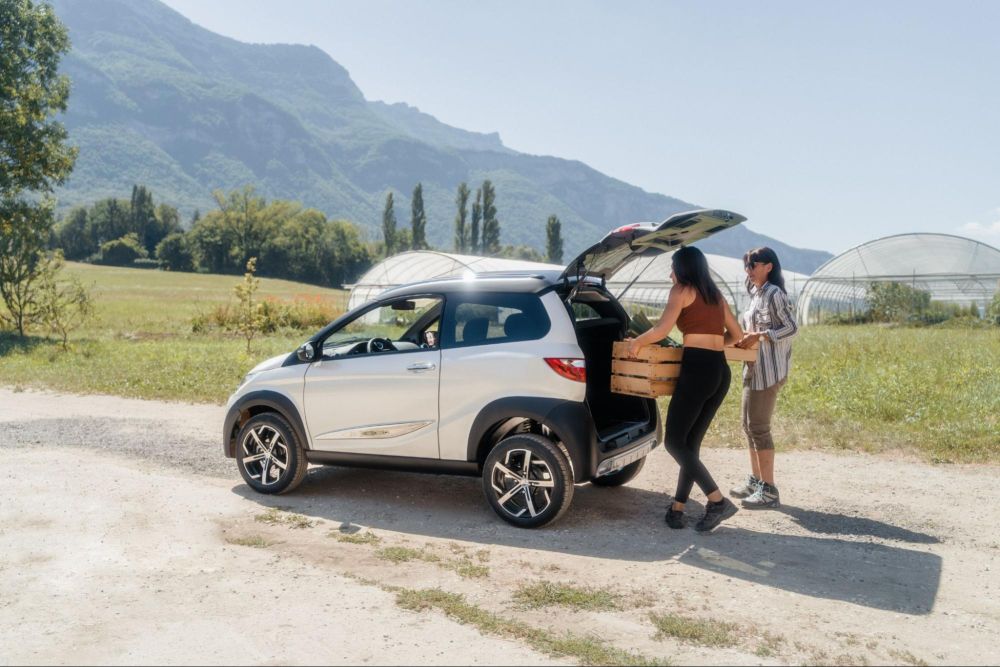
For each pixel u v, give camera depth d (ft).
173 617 12.77
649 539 17.15
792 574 14.98
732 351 18.26
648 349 17.24
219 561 15.53
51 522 18.02
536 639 11.92
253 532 17.54
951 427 27.09
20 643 11.85
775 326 19.27
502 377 17.83
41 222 74.43
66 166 81.05
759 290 19.69
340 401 20.02
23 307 73.87
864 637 12.17
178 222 583.99
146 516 18.56
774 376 19.31
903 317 101.65
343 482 22.47
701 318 17.07
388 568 15.26
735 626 12.51
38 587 14.16
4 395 40.37
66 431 30.17
